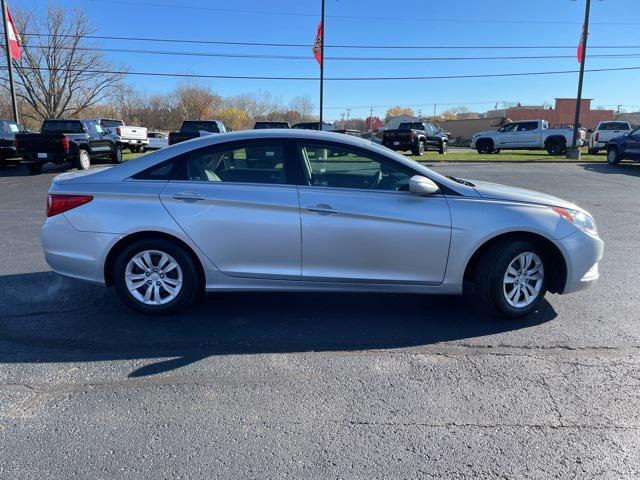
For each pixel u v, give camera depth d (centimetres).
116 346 393
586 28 2481
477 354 382
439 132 3153
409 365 364
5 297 500
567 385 337
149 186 429
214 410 306
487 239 420
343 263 425
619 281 559
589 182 1521
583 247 431
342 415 301
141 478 247
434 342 403
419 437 280
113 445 272
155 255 438
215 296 504
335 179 430
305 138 432
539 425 291
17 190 1306
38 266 608
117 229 424
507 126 3053
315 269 427
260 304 483
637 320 448
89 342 399
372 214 416
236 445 273
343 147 429
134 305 443
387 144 2703
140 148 3172
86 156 1836
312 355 379
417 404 313
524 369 358
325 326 433
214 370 355
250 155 432
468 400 318
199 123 2217
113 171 439
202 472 252
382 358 375
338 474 251
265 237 421
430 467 256
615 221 905
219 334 415
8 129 1875
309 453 266
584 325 436
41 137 1669
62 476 248
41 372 351
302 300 496
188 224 422
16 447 270
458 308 476
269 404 312
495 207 424
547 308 475
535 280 442
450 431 286
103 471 252
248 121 7206
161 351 384
